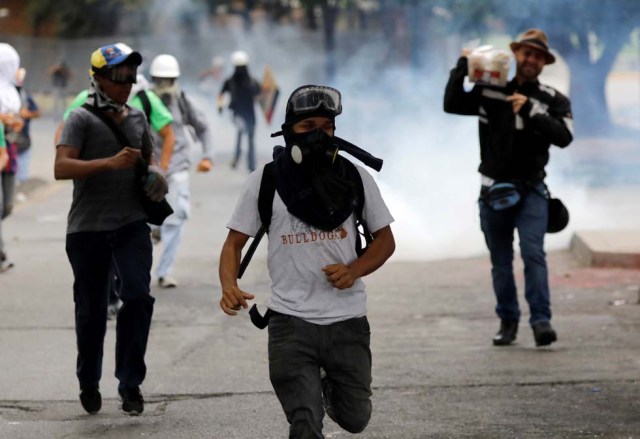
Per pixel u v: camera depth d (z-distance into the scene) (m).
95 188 9.27
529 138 11.72
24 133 23.53
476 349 12.01
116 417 9.59
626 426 9.01
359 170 7.14
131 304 9.23
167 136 14.12
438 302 14.73
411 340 12.53
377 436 8.84
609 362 11.22
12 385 10.70
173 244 15.83
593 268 16.84
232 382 10.73
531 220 11.82
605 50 43.88
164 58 15.33
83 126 9.26
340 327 7.01
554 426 9.03
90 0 63.81
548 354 11.66
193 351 12.11
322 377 7.26
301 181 6.98
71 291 15.78
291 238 7.01
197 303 14.83
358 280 7.17
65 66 57.03
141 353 9.38
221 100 32.56
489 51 11.64
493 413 9.46
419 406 9.73
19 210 25.50
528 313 13.98
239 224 7.09
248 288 15.95
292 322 6.99
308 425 6.80
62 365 11.53
